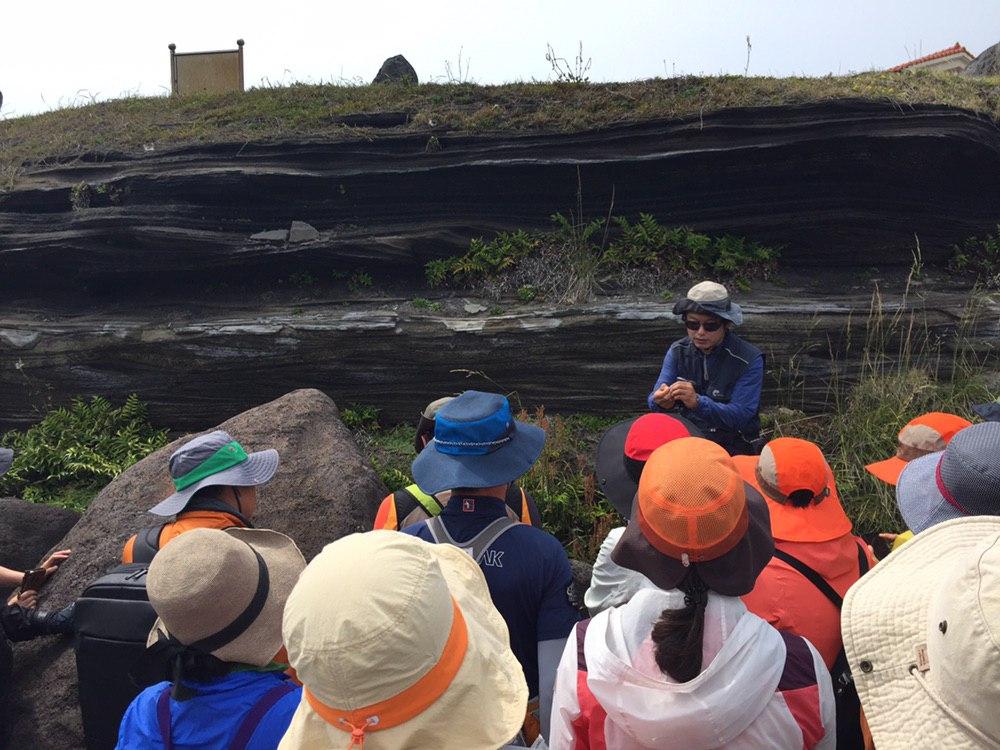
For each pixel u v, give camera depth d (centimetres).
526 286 732
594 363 677
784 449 254
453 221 774
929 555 180
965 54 1315
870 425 572
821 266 757
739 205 747
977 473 209
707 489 170
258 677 195
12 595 382
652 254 734
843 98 719
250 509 336
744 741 166
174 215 791
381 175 778
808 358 659
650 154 743
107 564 451
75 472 657
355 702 151
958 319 664
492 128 785
